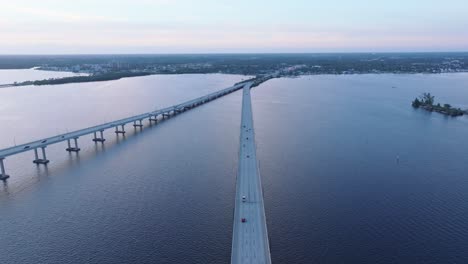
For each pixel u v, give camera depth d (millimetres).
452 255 107125
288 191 147750
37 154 187750
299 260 104812
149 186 154625
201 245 111938
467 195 145750
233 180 160000
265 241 99375
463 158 190375
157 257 106500
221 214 129625
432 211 132500
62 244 113062
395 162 183375
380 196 144125
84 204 138875
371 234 117250
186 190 150125
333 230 119188
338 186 153250
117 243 113188
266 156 192250
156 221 125500
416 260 104938
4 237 117312
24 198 145125
